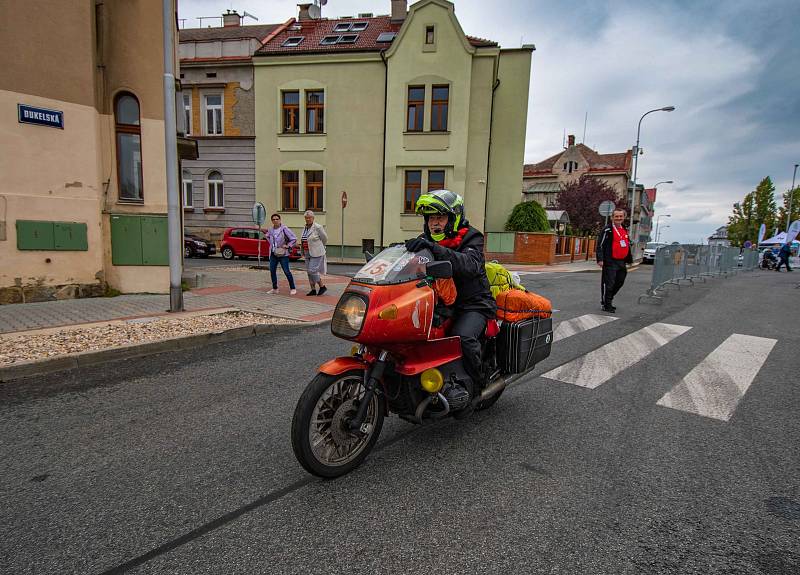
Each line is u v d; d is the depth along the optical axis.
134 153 9.54
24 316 7.11
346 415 2.95
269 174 24.34
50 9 8.10
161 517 2.50
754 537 2.38
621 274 8.86
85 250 8.77
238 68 24.06
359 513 2.54
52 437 3.46
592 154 57.38
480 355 3.21
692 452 3.29
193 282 11.48
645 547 2.28
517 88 24.75
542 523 2.46
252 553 2.21
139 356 5.65
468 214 23.25
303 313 8.26
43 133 8.17
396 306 2.75
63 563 2.14
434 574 2.08
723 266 18.78
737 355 5.82
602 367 5.32
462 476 2.94
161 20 9.41
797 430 3.66
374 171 23.67
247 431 3.59
